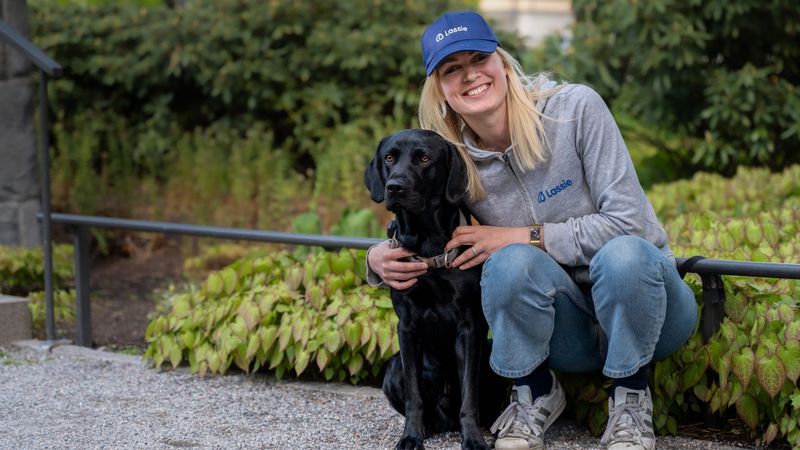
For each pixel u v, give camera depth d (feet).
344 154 23.72
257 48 25.73
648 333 9.14
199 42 25.82
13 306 16.02
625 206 9.52
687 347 10.58
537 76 10.45
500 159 9.92
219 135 25.82
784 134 22.63
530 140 9.62
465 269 9.74
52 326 15.92
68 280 20.85
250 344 13.05
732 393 10.29
